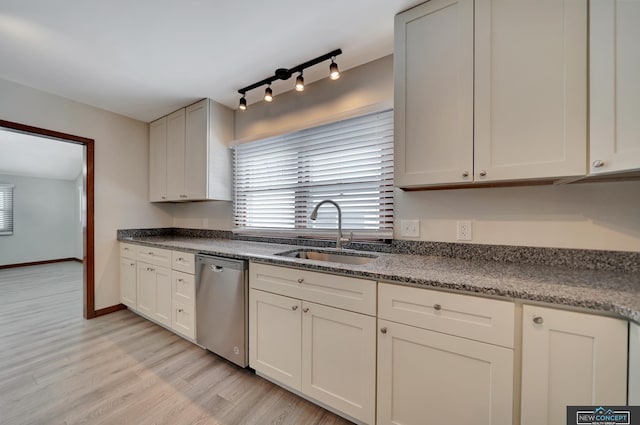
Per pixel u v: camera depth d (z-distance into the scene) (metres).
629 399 0.79
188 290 2.08
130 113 2.84
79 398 1.50
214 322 1.87
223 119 2.60
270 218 2.40
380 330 1.19
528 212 1.37
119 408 1.43
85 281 2.62
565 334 0.87
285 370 1.52
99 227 2.71
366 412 1.24
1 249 5.10
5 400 1.48
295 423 1.35
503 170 1.15
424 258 1.55
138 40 1.64
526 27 1.11
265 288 1.60
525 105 1.11
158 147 2.99
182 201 3.02
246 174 2.58
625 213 1.17
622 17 0.89
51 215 5.71
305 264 1.42
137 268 2.60
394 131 1.41
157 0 1.33
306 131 2.14
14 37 1.61
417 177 1.34
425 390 1.10
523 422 0.93
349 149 1.92
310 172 2.13
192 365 1.84
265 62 1.88
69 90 2.31
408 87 1.37
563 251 1.29
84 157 2.63
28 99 2.24
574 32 1.02
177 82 2.16
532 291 0.91
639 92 0.86
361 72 1.91
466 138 1.22
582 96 1.01
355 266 1.33
